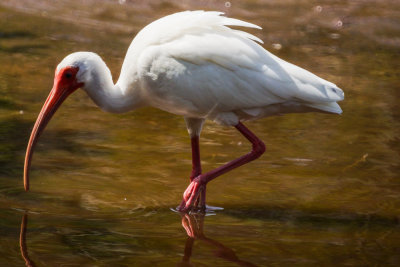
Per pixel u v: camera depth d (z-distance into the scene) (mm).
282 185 10867
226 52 9516
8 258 7840
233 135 13336
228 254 8266
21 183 10344
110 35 18812
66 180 10570
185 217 9477
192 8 21141
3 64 16281
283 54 17938
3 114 13414
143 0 21781
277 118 14289
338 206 10078
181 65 9492
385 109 14773
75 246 8273
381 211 9914
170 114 14398
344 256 8297
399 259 8258
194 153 10492
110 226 8984
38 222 8984
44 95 14648
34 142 9734
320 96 9633
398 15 21516
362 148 12664
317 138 13164
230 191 10586
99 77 9727
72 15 20359
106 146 12219
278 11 21516
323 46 18859
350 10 21812
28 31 18750
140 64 9594
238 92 9609
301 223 9398
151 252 8219
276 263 8023
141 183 10648
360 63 17734
